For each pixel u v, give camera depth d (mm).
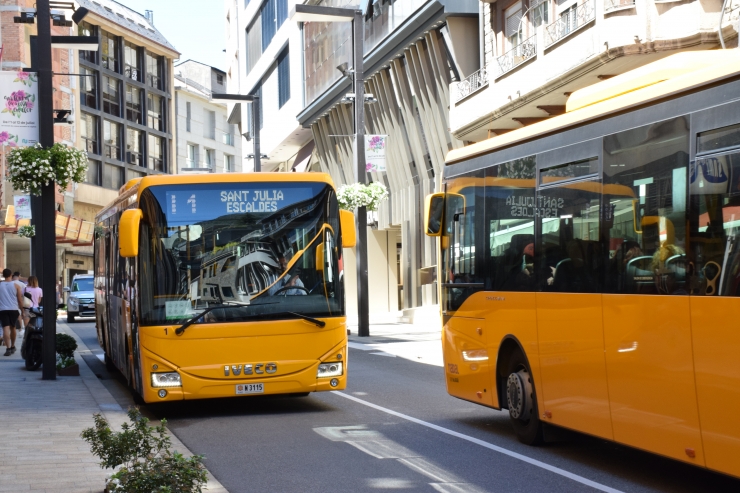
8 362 21266
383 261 42969
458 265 11367
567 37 21906
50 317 17172
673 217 7164
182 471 6363
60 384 16328
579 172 8641
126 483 6199
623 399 7777
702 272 6773
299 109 49562
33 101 17109
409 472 8469
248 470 8789
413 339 26781
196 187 12367
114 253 16609
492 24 29266
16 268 62156
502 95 25609
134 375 13039
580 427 8531
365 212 28469
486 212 10594
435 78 32312
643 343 7473
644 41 19828
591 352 8289
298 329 12328
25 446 9789
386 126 38000
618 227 7934
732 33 19031
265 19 57062
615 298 7902
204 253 12258
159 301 12086
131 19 82125
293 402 13938
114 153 77312
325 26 43312
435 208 11812
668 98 7371
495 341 10305
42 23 17219
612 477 8164
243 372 12148
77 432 10805
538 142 9453
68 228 56625
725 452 6508
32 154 16781
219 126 100062
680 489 7637
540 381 9320
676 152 7203
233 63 68812
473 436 10453
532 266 9461
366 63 37312
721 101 6730
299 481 8227
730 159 6570
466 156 11180
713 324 6617
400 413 12461
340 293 12602
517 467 8648
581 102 8930
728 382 6453
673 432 7090
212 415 12789
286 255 12461
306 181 12656
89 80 73750
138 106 81562
